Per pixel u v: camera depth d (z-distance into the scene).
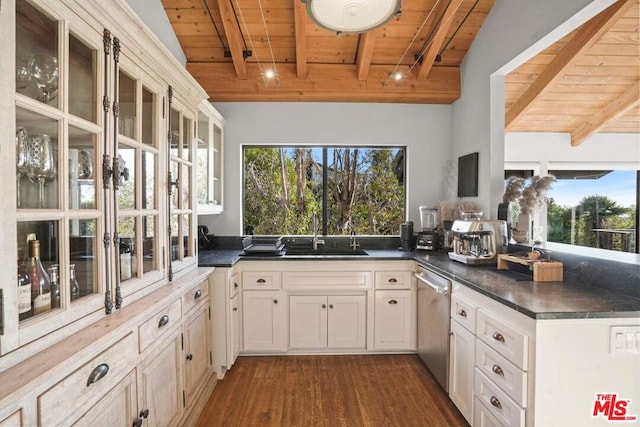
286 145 3.48
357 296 2.84
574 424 1.38
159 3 2.64
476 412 1.81
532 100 3.09
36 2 0.96
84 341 1.04
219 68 3.15
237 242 3.38
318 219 3.68
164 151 1.79
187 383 1.93
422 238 3.14
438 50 2.89
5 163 0.85
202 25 2.86
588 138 3.81
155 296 1.57
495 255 2.35
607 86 3.16
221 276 2.48
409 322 2.86
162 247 1.76
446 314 2.22
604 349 1.37
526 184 2.38
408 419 2.02
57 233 1.06
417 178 3.47
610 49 2.69
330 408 2.13
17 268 0.91
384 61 3.17
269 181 3.66
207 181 2.92
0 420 0.74
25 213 0.91
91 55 1.22
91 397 1.04
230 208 3.41
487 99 2.77
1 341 0.84
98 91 1.23
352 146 3.54
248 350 2.80
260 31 2.88
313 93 3.18
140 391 1.37
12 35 0.87
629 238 3.29
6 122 0.86
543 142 3.89
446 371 2.22
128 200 1.48
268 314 2.79
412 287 2.85
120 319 1.24
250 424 1.98
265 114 3.40
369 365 2.69
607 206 3.55
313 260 2.79
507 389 1.51
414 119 3.45
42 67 1.02
